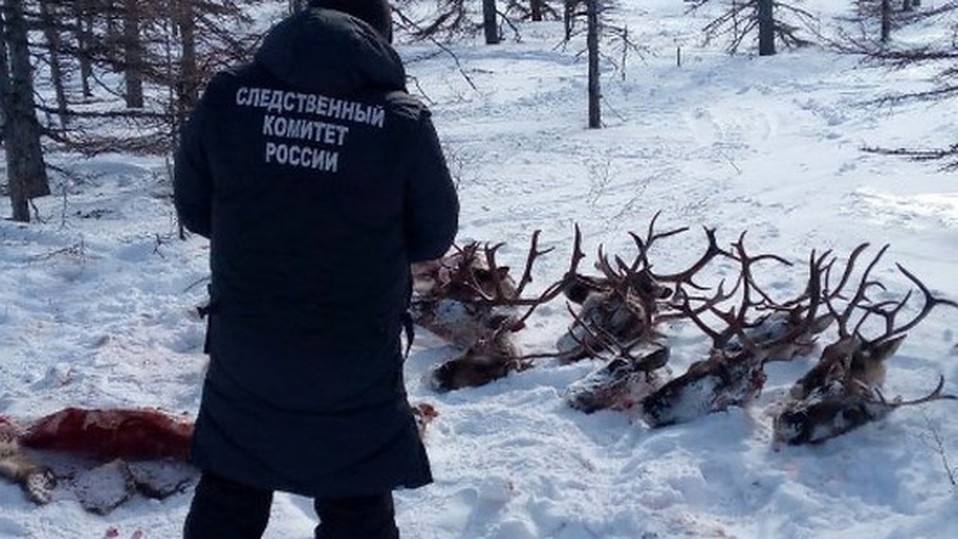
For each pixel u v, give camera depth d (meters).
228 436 3.34
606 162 20.30
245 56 12.82
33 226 11.79
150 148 16.05
